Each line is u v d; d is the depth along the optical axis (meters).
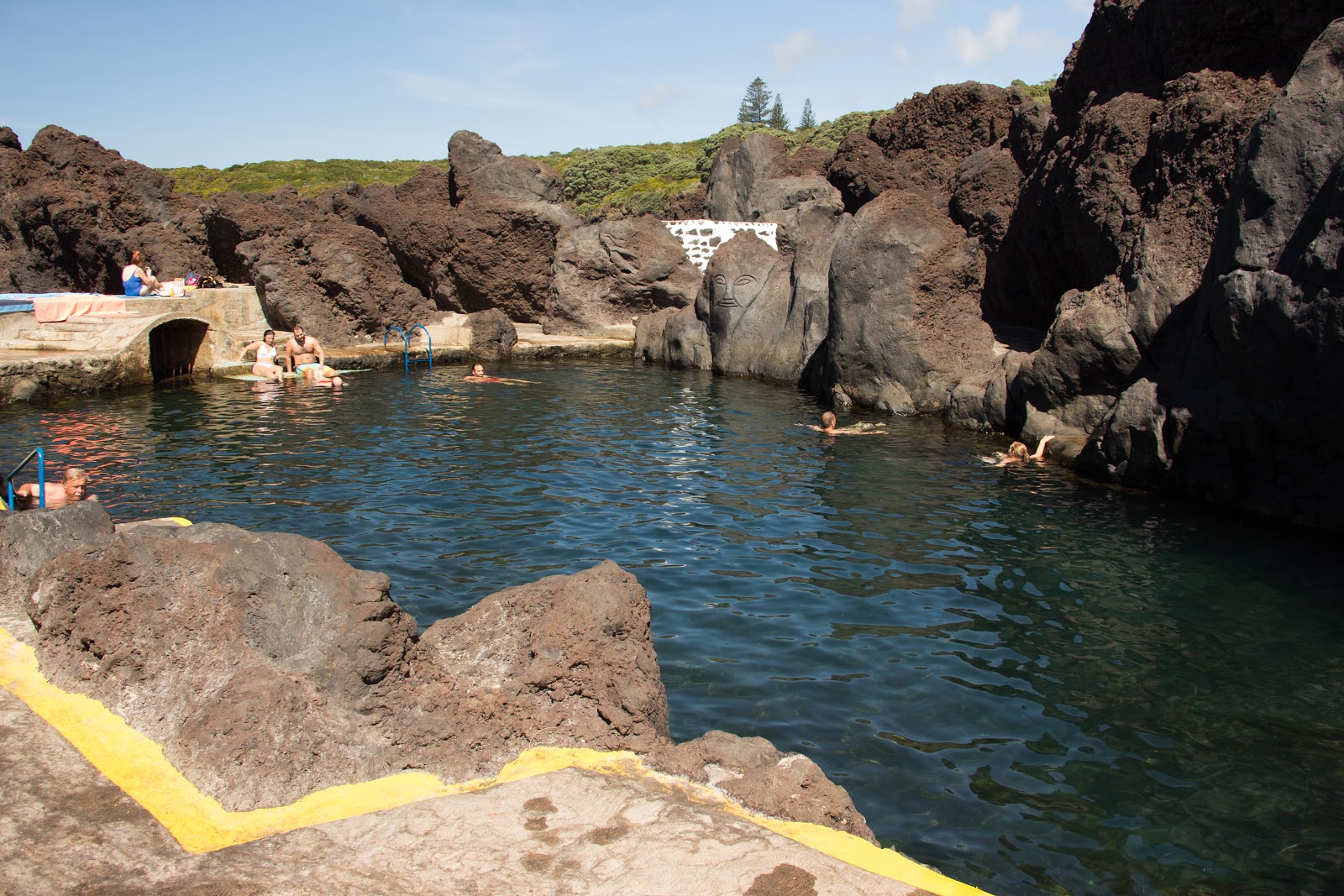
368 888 3.25
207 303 23.08
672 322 26.09
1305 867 4.92
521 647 4.75
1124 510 11.76
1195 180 14.27
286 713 3.98
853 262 19.02
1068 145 19.30
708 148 64.38
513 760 4.26
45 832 3.47
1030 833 5.16
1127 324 13.91
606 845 3.56
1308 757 6.02
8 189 28.94
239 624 4.29
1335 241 10.23
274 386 20.70
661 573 9.23
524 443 15.16
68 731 4.17
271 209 26.73
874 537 10.48
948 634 7.88
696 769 4.20
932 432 16.66
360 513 10.91
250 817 3.66
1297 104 11.20
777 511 11.50
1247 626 8.11
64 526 5.94
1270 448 11.42
